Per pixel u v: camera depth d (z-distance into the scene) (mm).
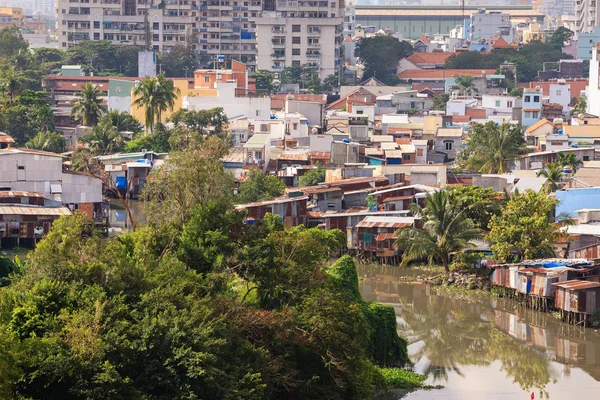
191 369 97562
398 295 184625
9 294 104000
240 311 112188
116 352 97625
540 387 136375
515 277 178250
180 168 144000
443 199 195750
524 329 163750
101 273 108000
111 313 101188
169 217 142500
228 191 146500
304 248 124188
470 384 136875
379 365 141125
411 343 156500
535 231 187375
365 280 195750
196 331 101062
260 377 104375
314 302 115875
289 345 113375
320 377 114938
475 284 188750
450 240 194375
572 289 163875
